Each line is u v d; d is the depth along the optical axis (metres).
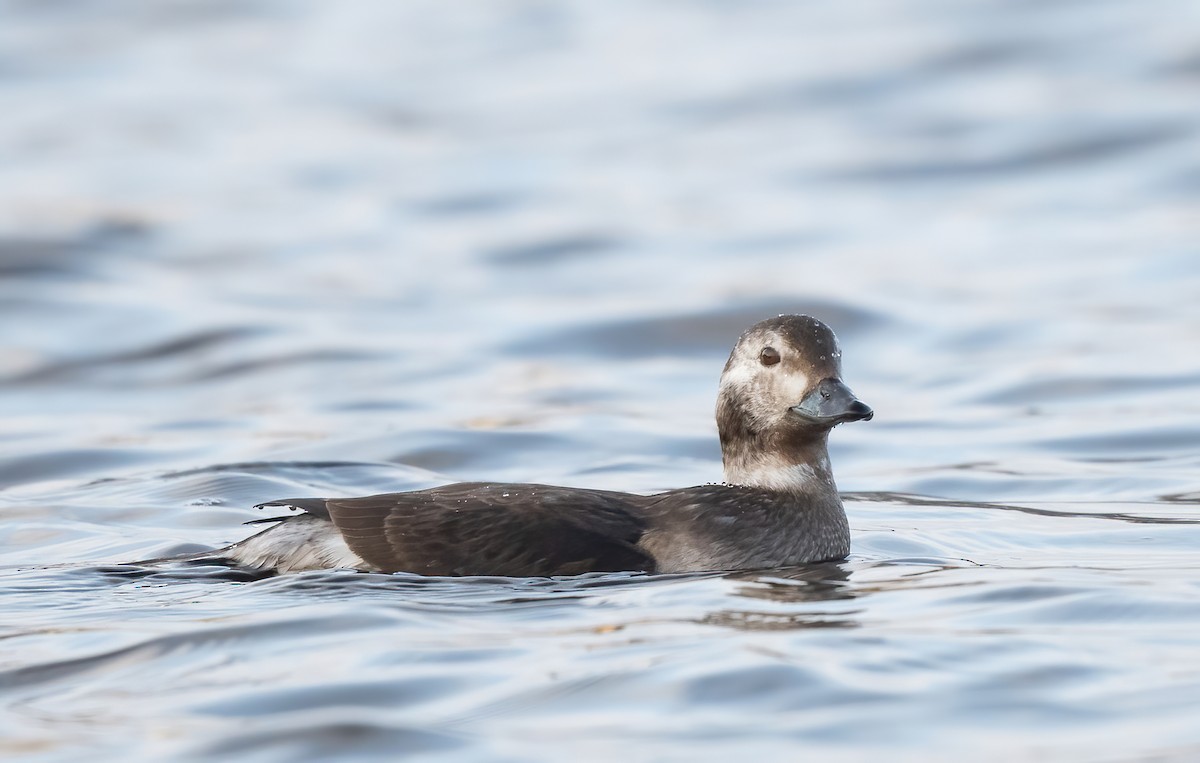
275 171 32.88
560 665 6.81
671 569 8.79
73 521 10.88
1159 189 27.14
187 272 23.42
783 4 48.31
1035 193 27.84
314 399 16.06
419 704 6.38
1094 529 10.34
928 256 23.75
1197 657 6.84
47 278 22.12
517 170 32.16
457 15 51.84
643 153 33.38
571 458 13.21
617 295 21.56
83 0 54.44
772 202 28.36
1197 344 17.58
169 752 5.89
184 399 16.34
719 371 17.36
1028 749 5.82
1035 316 19.52
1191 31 37.66
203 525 10.70
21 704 6.51
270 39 49.91
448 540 8.68
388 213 28.44
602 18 49.44
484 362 17.78
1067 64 36.50
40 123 38.69
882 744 5.89
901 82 36.94
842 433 14.46
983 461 13.09
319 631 7.39
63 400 16.42
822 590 8.30
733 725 6.09
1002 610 7.73
